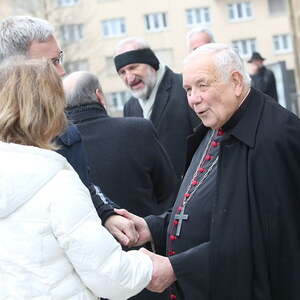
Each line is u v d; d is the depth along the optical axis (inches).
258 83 347.6
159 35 1301.7
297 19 776.9
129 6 1286.9
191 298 106.6
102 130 143.3
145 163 144.9
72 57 1102.4
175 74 197.8
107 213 118.6
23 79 89.7
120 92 1284.4
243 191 103.7
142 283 94.2
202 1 1299.2
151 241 125.7
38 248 86.5
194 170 120.6
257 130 105.0
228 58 106.7
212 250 104.7
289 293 103.5
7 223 86.9
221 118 106.6
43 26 111.1
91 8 1262.3
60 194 87.2
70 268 88.8
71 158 109.3
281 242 103.0
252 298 103.3
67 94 143.3
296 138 104.2
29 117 88.6
